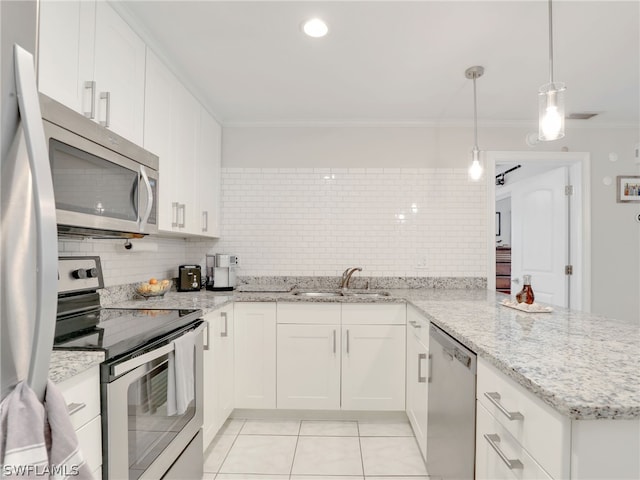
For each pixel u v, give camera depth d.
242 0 1.55
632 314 2.96
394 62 2.08
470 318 1.59
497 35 1.81
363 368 2.39
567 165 3.10
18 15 0.55
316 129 3.04
